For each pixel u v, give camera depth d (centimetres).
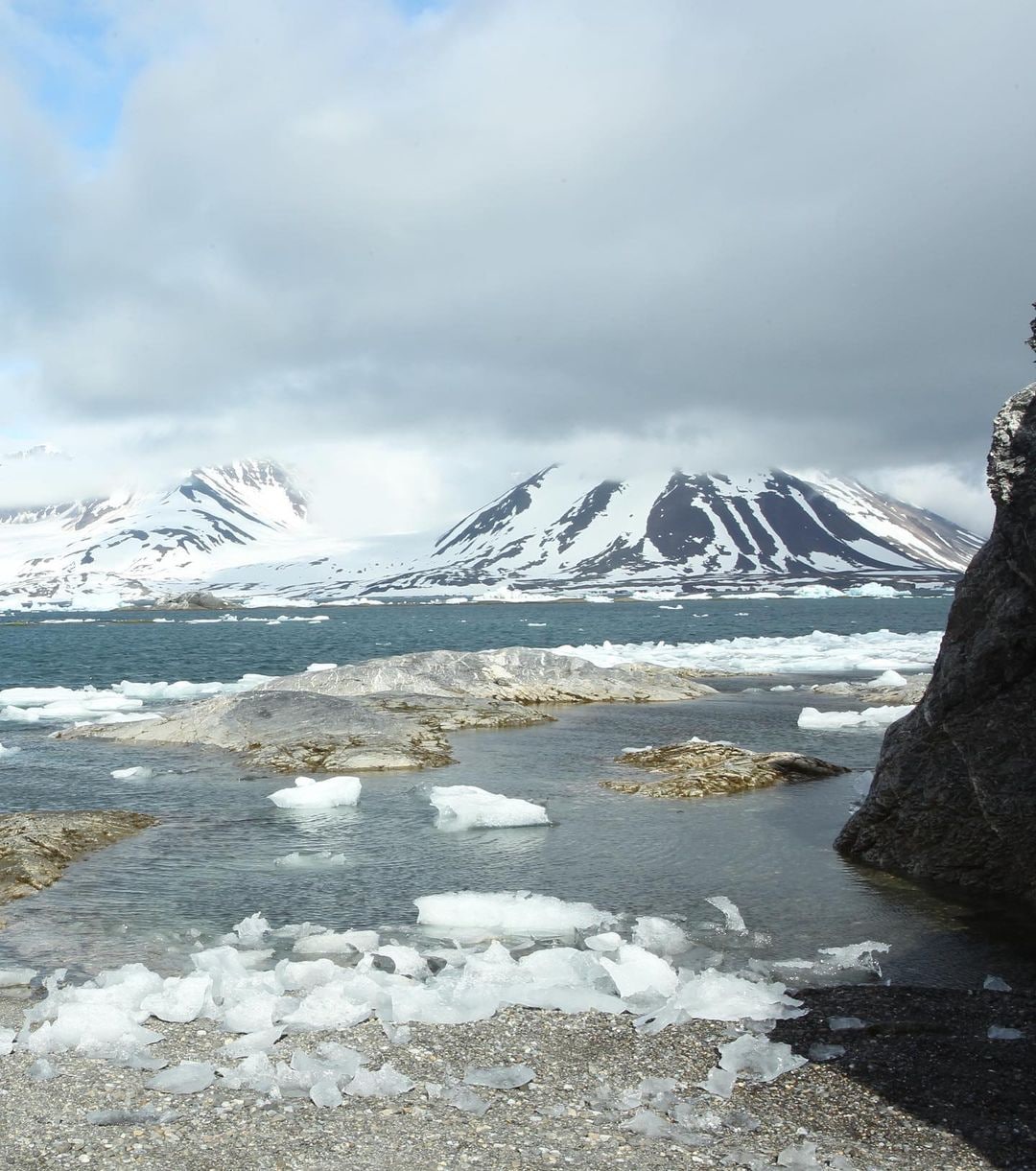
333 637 9775
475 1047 814
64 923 1162
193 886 1308
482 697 3027
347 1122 681
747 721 2817
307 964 987
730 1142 653
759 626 10794
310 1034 841
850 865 1388
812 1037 829
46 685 4844
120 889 1293
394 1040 828
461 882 1320
